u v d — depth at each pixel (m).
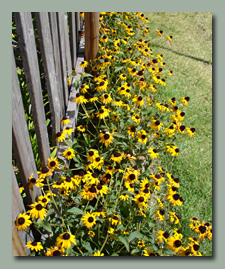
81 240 1.75
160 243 2.03
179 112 2.69
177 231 1.92
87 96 3.15
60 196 1.82
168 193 2.01
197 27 6.80
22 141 1.46
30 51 1.48
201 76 4.87
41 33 1.71
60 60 2.32
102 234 1.89
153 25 6.34
